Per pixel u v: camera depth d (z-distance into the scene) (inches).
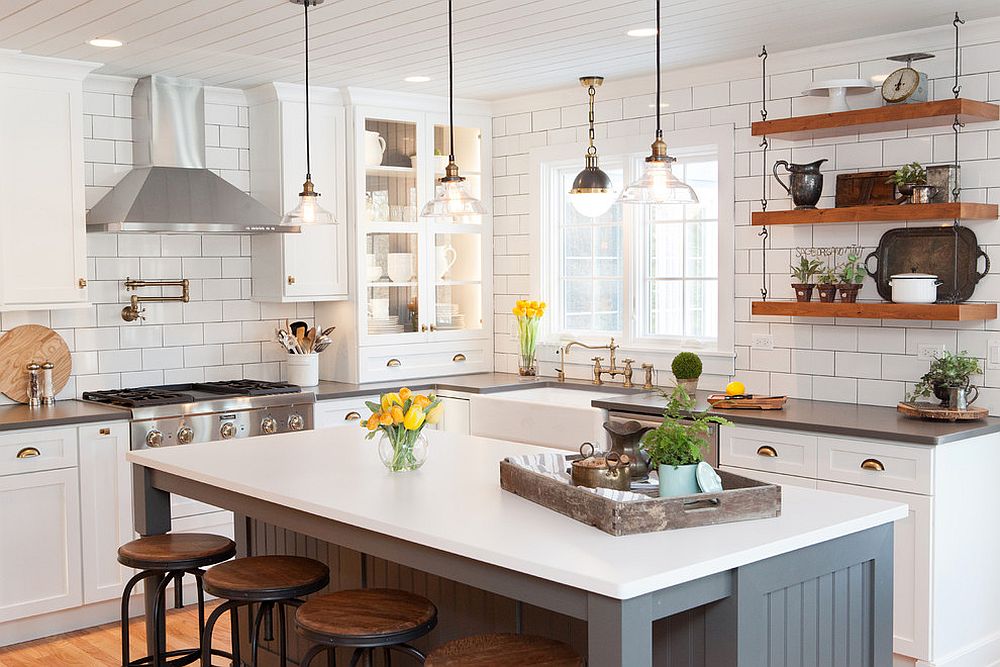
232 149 245.3
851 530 111.4
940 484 164.7
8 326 215.8
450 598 135.6
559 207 262.4
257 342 253.1
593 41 195.9
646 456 125.0
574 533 107.0
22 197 203.8
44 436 194.4
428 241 260.7
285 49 200.4
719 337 224.7
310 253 242.8
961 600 172.2
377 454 157.3
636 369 242.4
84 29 182.1
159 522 158.9
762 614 104.0
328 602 122.3
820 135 201.2
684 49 204.1
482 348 273.7
